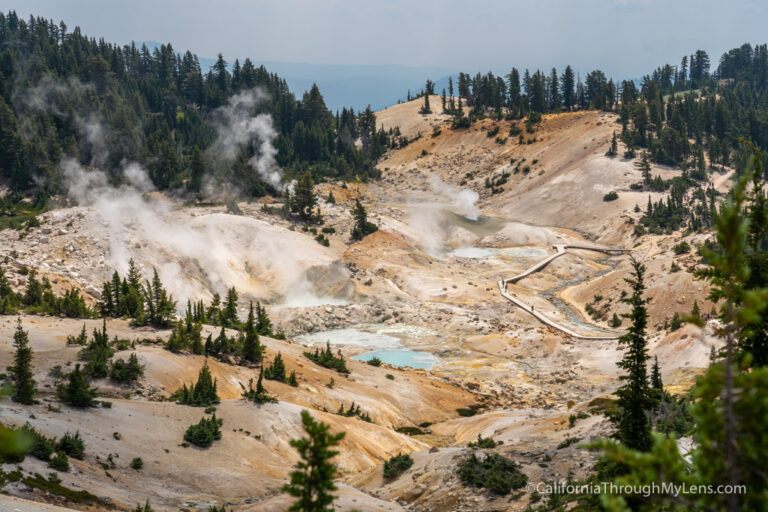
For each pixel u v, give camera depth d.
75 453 48.66
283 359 100.25
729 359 11.77
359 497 51.03
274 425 71.12
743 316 11.74
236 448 63.56
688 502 12.20
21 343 59.84
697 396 11.94
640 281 30.48
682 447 39.53
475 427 87.06
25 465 42.25
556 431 66.31
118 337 93.44
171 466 54.28
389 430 80.19
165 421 65.00
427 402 100.25
